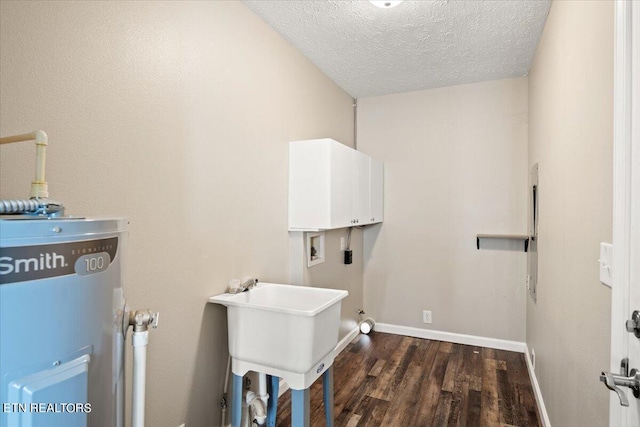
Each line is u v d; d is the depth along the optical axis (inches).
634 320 33.2
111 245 29.4
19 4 41.8
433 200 141.6
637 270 34.1
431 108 141.5
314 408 90.1
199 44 68.9
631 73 35.6
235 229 79.0
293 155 101.7
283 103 98.3
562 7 67.5
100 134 50.8
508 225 130.2
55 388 23.7
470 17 88.3
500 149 131.3
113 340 29.5
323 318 64.7
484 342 133.0
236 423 67.2
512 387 100.0
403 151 146.3
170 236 62.6
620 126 37.0
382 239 150.3
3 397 21.5
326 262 121.2
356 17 88.4
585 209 51.6
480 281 134.2
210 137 71.7
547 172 82.9
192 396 67.8
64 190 46.4
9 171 41.4
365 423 83.0
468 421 83.7
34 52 43.2
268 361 63.8
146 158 58.0
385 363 116.6
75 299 25.5
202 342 70.1
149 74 58.4
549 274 79.3
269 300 81.4
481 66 119.1
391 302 148.8
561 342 66.6
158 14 60.1
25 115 42.4
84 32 48.6
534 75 109.0
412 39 99.9
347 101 146.5
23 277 22.4
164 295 61.5
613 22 40.7
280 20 89.6
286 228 101.1
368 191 129.8
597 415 46.1
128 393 55.9
